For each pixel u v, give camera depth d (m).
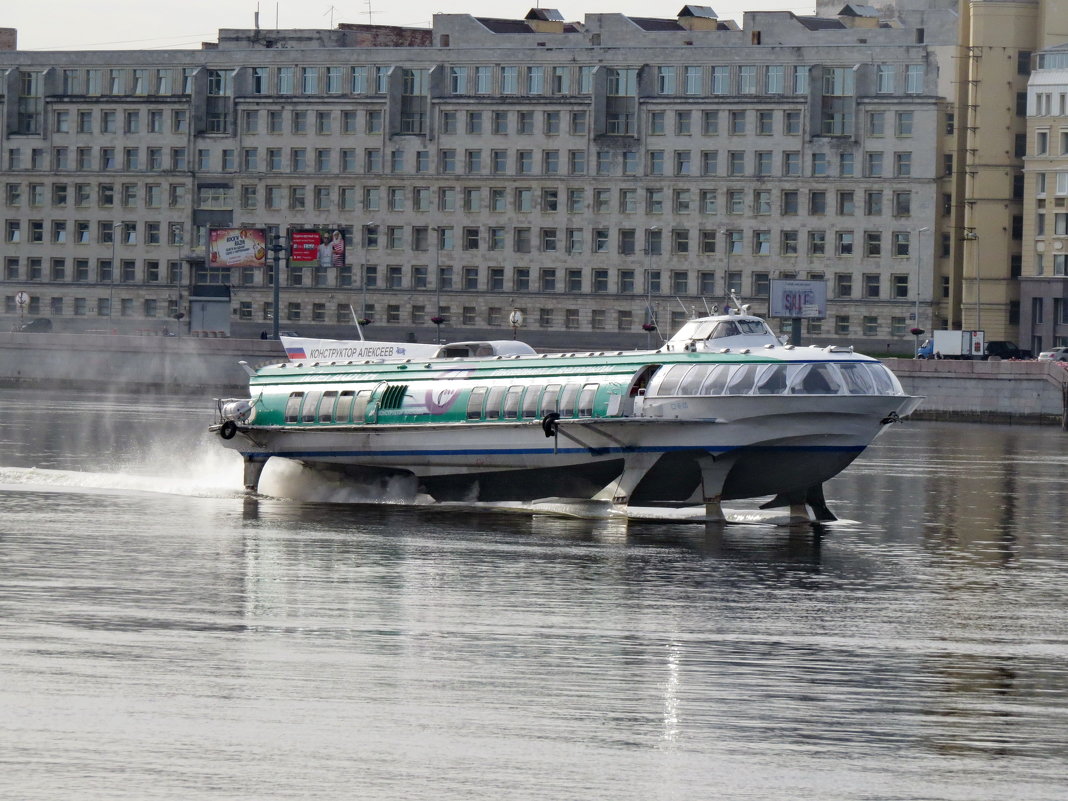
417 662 88.88
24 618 99.12
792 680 86.50
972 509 172.25
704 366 144.50
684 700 81.62
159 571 119.00
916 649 95.31
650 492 150.25
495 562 124.94
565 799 66.38
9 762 69.19
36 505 158.12
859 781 69.12
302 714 77.56
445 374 158.62
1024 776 70.12
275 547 131.88
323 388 165.00
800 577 121.06
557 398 150.12
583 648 93.50
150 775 67.94
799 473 145.75
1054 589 118.50
